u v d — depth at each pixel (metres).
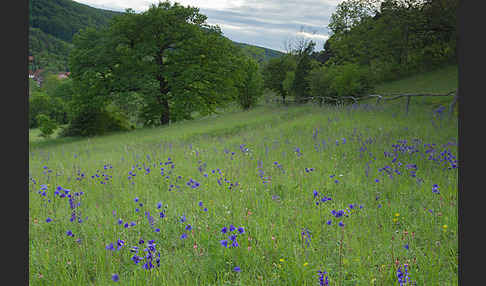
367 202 5.48
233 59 38.88
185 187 6.84
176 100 32.84
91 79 30.61
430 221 4.59
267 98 58.06
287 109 29.70
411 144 9.07
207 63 34.56
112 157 12.02
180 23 33.25
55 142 29.66
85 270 3.77
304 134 13.02
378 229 4.45
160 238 4.53
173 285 3.30
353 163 8.00
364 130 12.21
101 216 5.24
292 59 58.31
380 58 42.88
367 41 42.59
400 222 4.74
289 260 3.71
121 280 3.48
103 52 31.05
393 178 6.48
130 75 31.64
